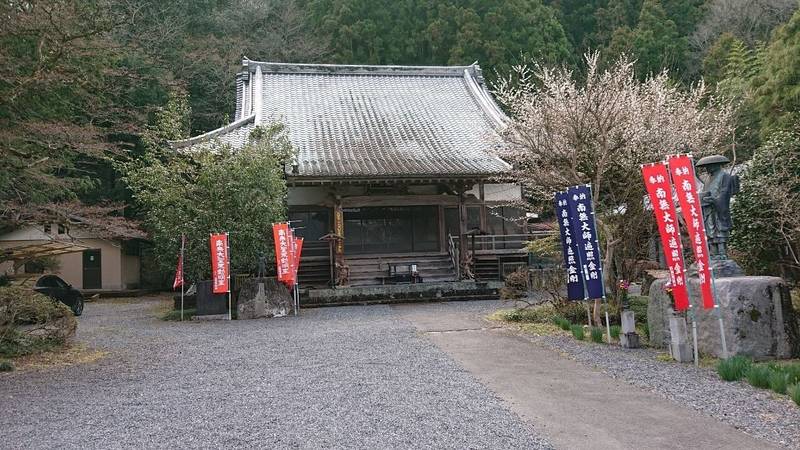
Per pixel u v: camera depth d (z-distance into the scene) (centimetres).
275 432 508
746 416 525
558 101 1117
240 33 3341
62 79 913
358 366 781
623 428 504
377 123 2347
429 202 2034
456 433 494
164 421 553
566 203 970
